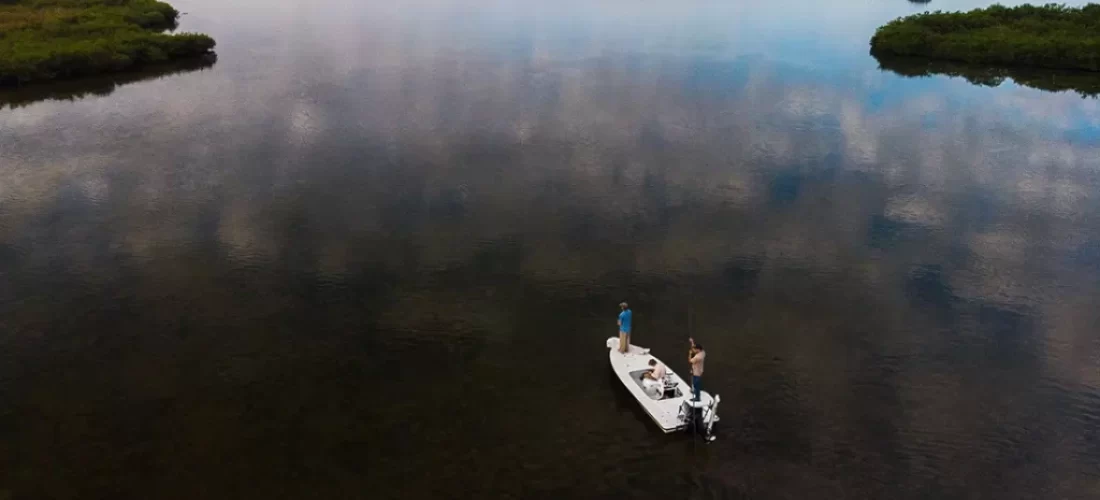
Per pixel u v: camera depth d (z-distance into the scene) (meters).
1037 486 26.30
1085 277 40.47
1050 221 47.31
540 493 25.73
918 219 47.56
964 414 29.84
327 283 38.91
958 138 63.09
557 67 83.75
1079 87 79.19
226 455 27.17
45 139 59.72
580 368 32.22
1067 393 30.98
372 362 32.53
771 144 60.88
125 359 32.53
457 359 32.78
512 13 118.12
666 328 35.12
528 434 28.45
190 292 37.91
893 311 36.97
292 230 44.81
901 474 26.81
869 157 58.44
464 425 28.86
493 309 36.59
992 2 134.12
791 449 27.95
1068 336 35.00
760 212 48.31
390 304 36.97
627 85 77.00
